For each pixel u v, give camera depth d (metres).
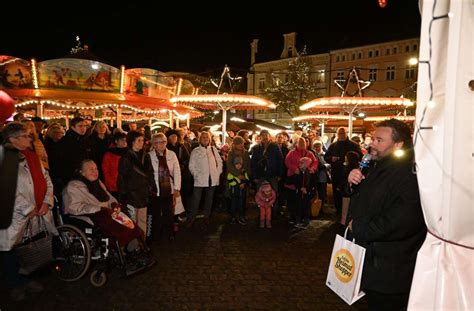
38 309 3.87
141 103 11.79
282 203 8.76
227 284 4.59
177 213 6.54
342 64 35.88
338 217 8.42
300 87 33.16
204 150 7.31
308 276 4.89
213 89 32.72
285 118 40.84
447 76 1.83
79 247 4.48
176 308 3.94
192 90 13.99
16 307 3.91
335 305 4.08
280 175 7.68
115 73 11.14
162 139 6.00
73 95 10.77
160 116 19.58
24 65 10.24
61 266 4.60
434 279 1.96
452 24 1.80
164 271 4.96
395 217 2.27
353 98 10.05
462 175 1.83
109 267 4.55
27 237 4.07
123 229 4.57
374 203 2.41
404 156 2.42
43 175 4.20
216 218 8.15
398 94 32.25
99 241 4.50
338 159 8.54
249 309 3.96
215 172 7.36
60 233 4.55
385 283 2.37
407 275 2.36
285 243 6.34
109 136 7.37
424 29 1.96
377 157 2.56
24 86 10.48
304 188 7.36
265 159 7.55
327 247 6.15
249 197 11.12
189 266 5.17
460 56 1.78
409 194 2.29
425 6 1.95
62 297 4.15
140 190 5.23
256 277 4.83
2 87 10.23
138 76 11.79
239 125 19.70
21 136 3.89
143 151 5.80
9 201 3.78
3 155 3.80
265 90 35.69
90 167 4.67
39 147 5.23
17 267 4.08
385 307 2.46
